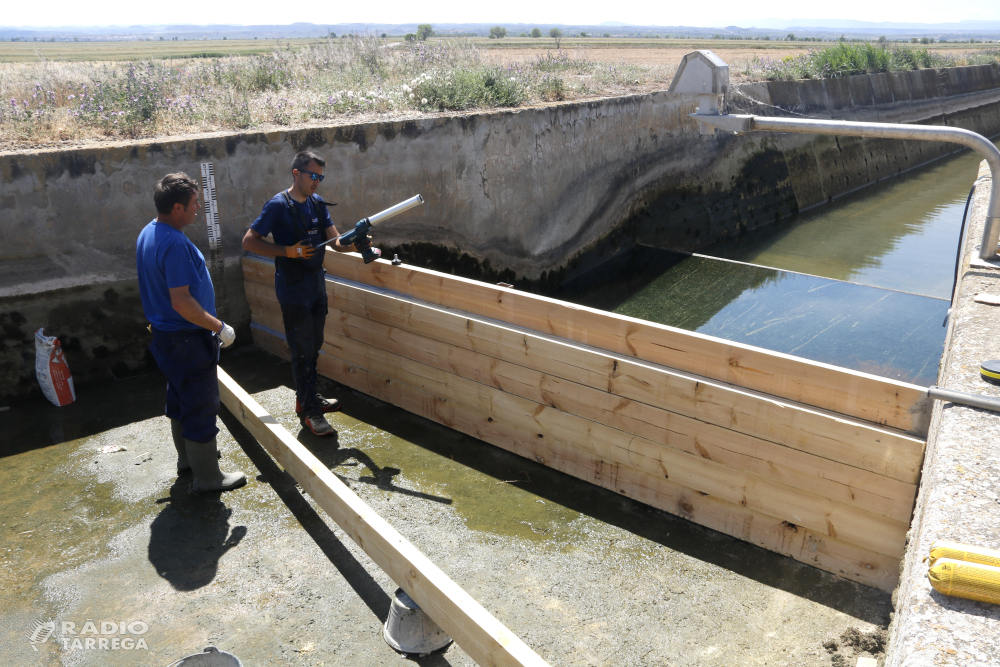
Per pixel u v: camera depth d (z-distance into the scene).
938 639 1.35
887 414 2.86
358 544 3.06
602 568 3.27
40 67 10.25
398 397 4.97
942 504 1.73
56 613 2.97
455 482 4.03
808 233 13.38
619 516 3.70
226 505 3.75
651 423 3.61
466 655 2.75
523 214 8.94
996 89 27.56
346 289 5.02
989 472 1.83
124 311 5.56
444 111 8.41
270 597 3.06
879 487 2.89
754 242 12.80
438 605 2.52
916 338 7.36
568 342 3.91
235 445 4.38
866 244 12.44
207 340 3.60
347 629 2.88
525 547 3.43
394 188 7.28
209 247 5.89
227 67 11.11
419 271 4.58
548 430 4.11
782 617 2.94
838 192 16.75
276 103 7.70
